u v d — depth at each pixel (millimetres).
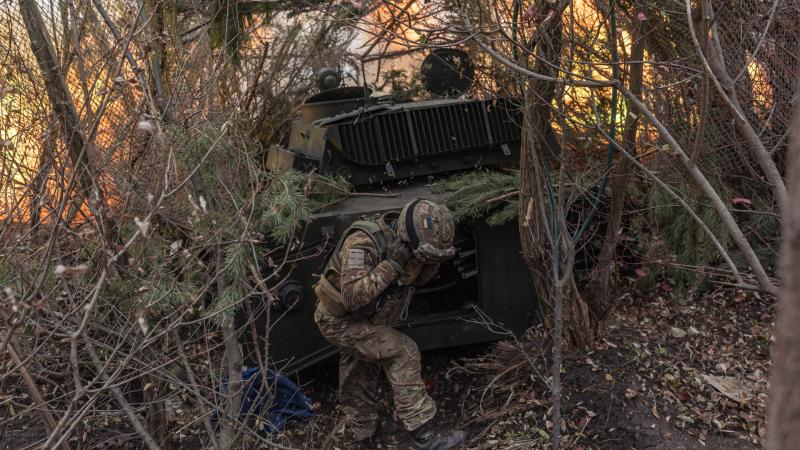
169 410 3752
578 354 4020
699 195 4418
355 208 4156
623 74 3648
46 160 3244
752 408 3639
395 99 5660
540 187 3500
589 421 3693
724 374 3893
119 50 3307
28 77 3445
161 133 2607
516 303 4375
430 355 4758
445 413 4238
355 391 4000
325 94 5223
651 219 4539
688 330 4207
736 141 4176
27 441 3467
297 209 3658
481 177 4301
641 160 4281
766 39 4035
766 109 4227
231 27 5512
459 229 4332
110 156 3176
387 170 4375
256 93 6043
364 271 3543
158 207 2496
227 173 3439
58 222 2480
